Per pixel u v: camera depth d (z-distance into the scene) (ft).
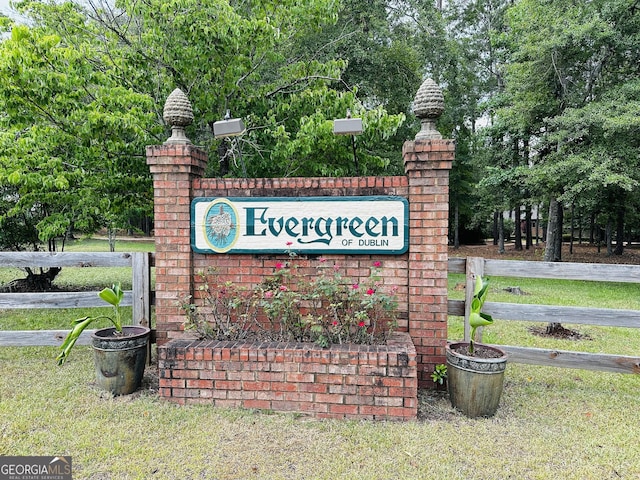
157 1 18.62
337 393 10.98
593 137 33.71
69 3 21.08
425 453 9.27
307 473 8.52
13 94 16.70
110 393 12.11
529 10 37.86
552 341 18.95
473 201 75.51
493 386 10.94
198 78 20.94
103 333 12.83
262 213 13.30
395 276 12.98
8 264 14.67
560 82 36.70
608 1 34.27
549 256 39.52
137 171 21.17
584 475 8.63
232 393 11.39
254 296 13.35
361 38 42.27
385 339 12.14
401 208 12.71
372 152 37.09
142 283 14.75
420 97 12.52
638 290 36.70
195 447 9.44
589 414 11.48
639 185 33.81
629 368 12.78
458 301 13.89
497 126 46.85
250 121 22.21
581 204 37.91
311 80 23.48
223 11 18.66
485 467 8.85
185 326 12.71
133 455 9.09
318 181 13.17
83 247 61.00
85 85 17.99
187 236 13.52
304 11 21.75
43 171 18.51
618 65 37.22
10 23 19.29
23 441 9.58
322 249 13.10
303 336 12.48
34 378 13.38
